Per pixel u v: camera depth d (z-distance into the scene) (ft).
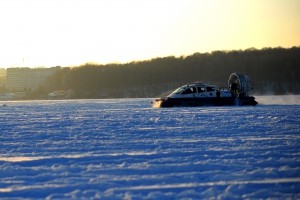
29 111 259.80
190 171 70.49
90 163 78.18
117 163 77.87
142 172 70.18
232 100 278.46
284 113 192.24
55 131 131.95
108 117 186.70
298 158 80.53
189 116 182.19
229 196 56.44
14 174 70.18
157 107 277.44
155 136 115.55
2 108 312.29
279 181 63.72
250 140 104.27
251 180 64.85
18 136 120.57
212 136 113.50
